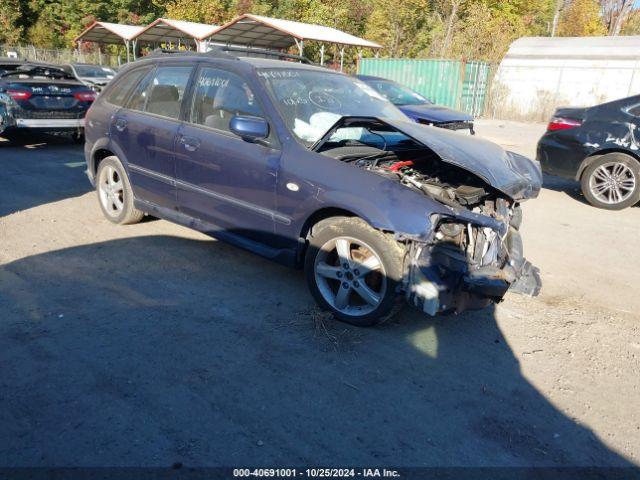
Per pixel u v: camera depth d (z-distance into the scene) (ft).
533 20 145.79
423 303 11.55
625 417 10.39
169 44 90.48
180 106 16.22
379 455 8.96
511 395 10.83
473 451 9.20
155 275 15.48
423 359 11.90
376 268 12.26
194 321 12.96
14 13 124.98
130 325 12.61
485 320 13.93
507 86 79.71
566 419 10.20
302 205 13.01
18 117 32.76
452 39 100.58
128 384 10.41
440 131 14.23
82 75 59.21
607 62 76.74
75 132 35.47
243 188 14.26
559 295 15.83
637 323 14.29
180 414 9.66
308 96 15.10
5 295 13.70
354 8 127.65
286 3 127.54
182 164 15.80
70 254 16.70
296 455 8.85
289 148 13.43
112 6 128.57
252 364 11.32
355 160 13.44
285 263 13.97
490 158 13.20
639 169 24.89
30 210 20.99
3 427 9.09
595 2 153.79
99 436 9.00
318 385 10.73
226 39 79.61
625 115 25.29
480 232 12.57
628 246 20.57
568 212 25.34
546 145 27.61
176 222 16.87
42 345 11.56
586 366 12.09
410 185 12.60
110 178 19.21
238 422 9.55
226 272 15.92
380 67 74.13
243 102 14.66
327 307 13.23
